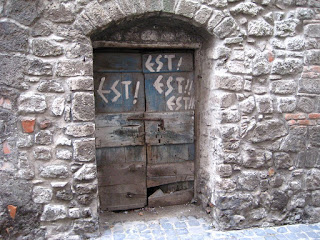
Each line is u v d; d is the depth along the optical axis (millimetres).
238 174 2836
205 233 2773
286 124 2881
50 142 2508
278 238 2703
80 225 2615
